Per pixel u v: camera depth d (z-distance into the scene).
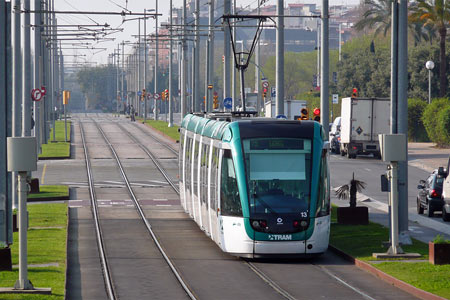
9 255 30.41
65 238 40.16
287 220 34.25
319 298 26.69
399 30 38.84
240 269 32.84
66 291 27.31
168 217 50.75
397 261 33.09
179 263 34.25
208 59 121.44
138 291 27.97
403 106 38.81
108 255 36.47
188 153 49.12
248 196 34.62
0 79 34.12
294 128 35.78
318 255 34.97
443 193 48.91
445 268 30.84
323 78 52.22
